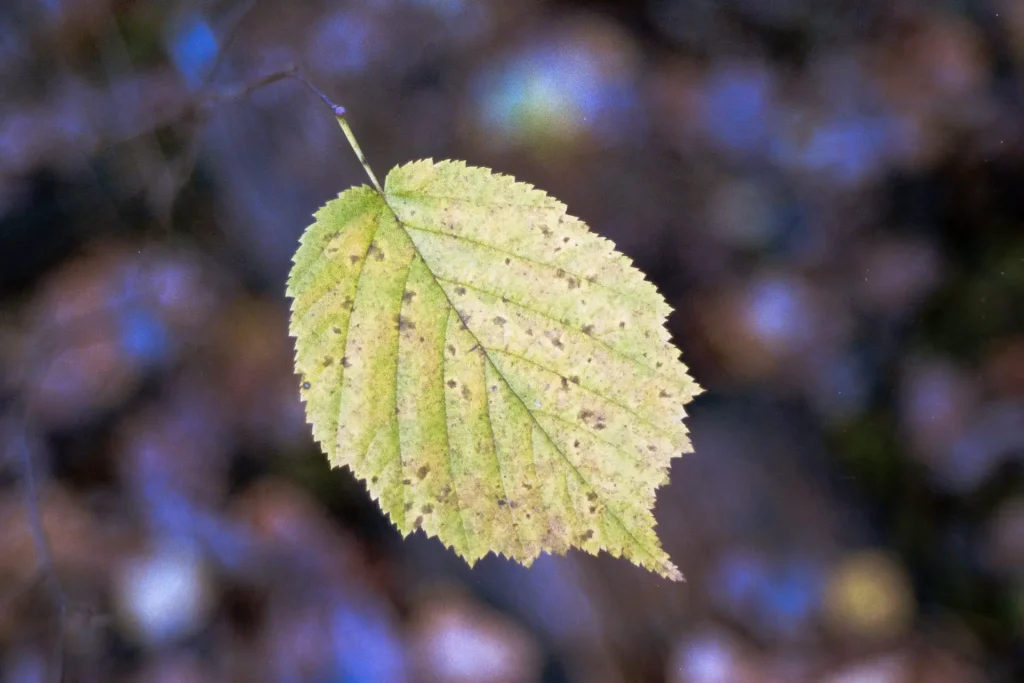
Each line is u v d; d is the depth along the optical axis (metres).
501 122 0.85
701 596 0.69
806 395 0.80
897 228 0.86
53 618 0.61
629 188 0.85
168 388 0.72
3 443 0.67
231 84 0.79
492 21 0.89
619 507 0.38
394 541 0.69
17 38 0.76
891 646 0.68
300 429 0.72
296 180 0.81
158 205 0.73
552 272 0.38
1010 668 0.67
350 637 0.63
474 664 0.62
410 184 0.39
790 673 0.65
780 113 0.91
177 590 0.63
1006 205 0.86
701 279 0.83
